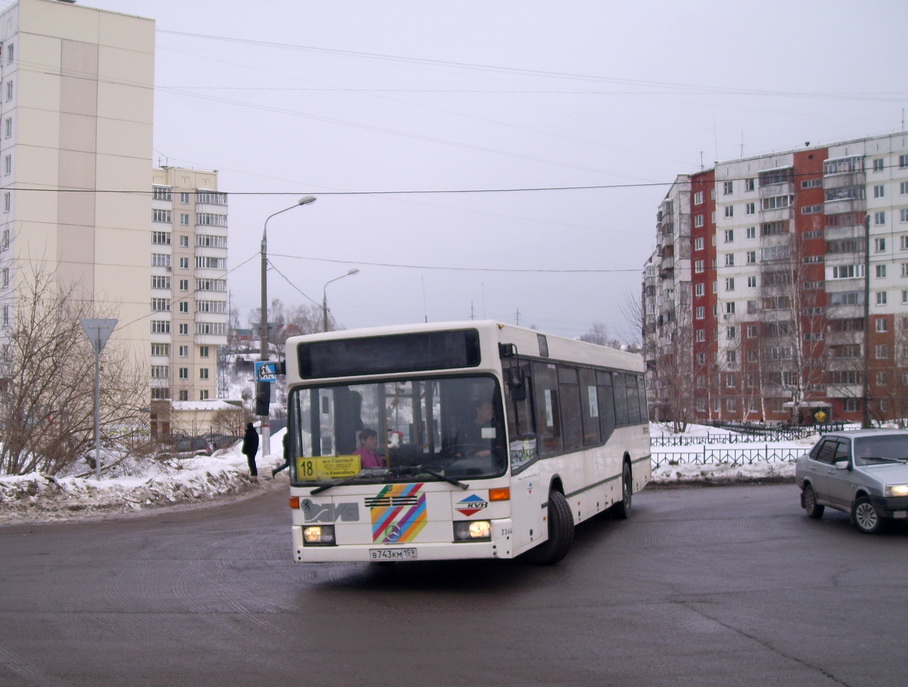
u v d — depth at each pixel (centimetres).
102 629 780
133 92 5831
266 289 2805
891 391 4900
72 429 2136
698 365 6269
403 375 949
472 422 930
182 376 8425
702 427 4969
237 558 1197
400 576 1048
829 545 1228
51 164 5562
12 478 1800
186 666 659
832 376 6438
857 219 6812
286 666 655
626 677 618
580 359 1348
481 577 1032
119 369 2345
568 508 1122
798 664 644
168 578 1044
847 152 6938
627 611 833
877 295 6794
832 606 839
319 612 849
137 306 5816
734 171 7419
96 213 5703
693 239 7725
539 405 1101
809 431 4194
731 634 737
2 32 5669
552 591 940
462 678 620
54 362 2114
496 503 909
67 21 5628
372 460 941
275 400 7250
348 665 657
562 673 630
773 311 6084
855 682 600
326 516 941
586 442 1330
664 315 8356
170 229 8475
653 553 1191
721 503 1852
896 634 730
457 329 945
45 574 1072
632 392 1738
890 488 1300
